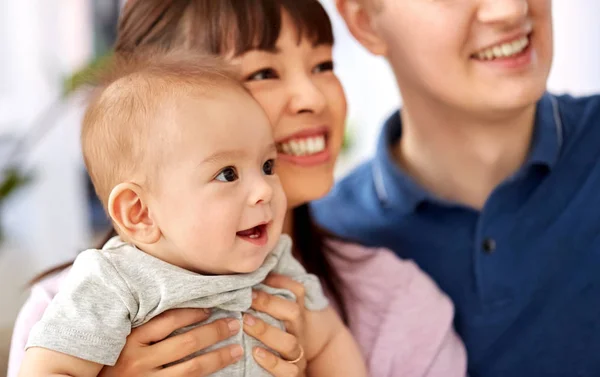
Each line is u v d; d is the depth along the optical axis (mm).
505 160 1268
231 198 904
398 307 1188
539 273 1232
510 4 1086
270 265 990
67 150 2973
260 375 943
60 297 885
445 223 1274
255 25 1052
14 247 2811
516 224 1232
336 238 1281
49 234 2967
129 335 903
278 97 1068
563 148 1275
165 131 896
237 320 939
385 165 1324
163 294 887
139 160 906
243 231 932
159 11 1132
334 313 1087
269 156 961
